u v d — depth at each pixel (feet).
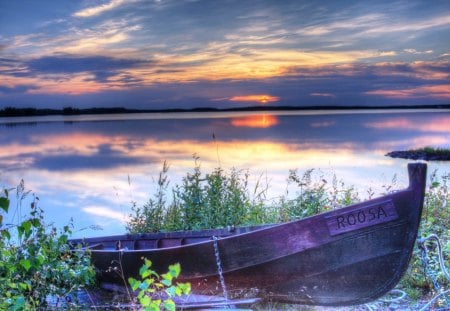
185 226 31.53
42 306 19.75
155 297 21.29
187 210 32.04
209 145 219.41
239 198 32.55
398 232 18.89
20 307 16.03
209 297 21.63
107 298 23.73
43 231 19.90
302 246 20.11
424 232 24.95
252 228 26.12
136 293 23.03
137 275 23.13
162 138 301.43
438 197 30.53
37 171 127.13
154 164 132.46
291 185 48.01
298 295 21.06
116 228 51.75
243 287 21.56
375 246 19.27
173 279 22.33
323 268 20.16
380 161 152.87
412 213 18.57
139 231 32.96
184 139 282.56
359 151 197.67
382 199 19.02
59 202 73.87
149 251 22.53
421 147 220.02
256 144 228.43
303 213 30.37
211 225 30.78
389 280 19.63
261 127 490.49
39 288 19.40
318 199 31.07
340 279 20.17
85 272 20.81
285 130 415.64
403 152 189.06
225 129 443.73
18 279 18.81
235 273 21.20
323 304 20.94
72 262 21.97
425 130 433.48
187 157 153.28
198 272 21.76
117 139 295.69
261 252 20.68
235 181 34.06
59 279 20.02
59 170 128.98
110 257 23.73
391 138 311.06
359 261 19.60
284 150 190.29
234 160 135.85
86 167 134.41
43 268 19.26
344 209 19.51
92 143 260.21
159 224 33.09
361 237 19.36
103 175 113.09
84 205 69.46
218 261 21.15
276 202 36.22
